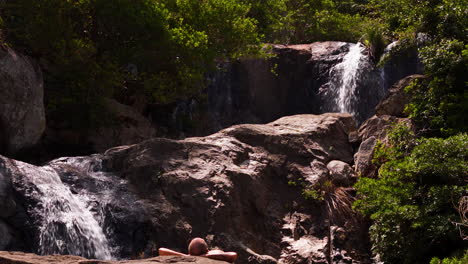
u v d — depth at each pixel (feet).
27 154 55.67
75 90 64.23
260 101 89.10
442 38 53.42
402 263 38.88
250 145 47.85
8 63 48.60
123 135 66.23
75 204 38.37
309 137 49.08
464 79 48.83
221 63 88.48
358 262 42.45
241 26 75.56
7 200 34.58
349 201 45.24
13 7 63.41
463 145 39.52
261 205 43.62
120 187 41.22
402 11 64.18
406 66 79.46
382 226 39.70
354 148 50.90
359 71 83.15
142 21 66.33
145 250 38.52
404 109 50.37
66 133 63.16
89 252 37.50
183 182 41.81
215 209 40.98
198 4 74.84
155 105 80.79
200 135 84.17
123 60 68.95
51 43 63.31
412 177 40.75
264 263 39.60
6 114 48.60
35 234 34.78
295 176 46.14
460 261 32.37
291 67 89.30
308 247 42.06
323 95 86.58
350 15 116.78
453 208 38.22
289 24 112.16
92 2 66.39
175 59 70.95
